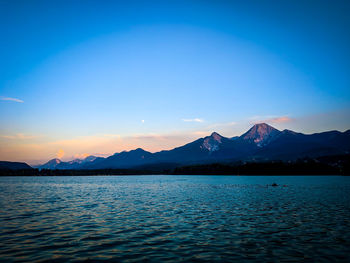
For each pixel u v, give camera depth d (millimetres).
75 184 159000
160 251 22609
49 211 45125
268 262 19938
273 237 27109
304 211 44688
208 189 103375
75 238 26766
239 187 114500
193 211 44938
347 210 45719
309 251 22516
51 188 117312
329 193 80938
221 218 38062
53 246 23953
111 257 21062
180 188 111062
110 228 31359
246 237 27125
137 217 39000
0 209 47594
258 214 41656
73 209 47625
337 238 26672
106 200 63469
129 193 85938
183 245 24344
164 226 32469
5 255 21375
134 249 23141
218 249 23125
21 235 27938
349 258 20766
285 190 94500
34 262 19812
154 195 77500
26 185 147500
